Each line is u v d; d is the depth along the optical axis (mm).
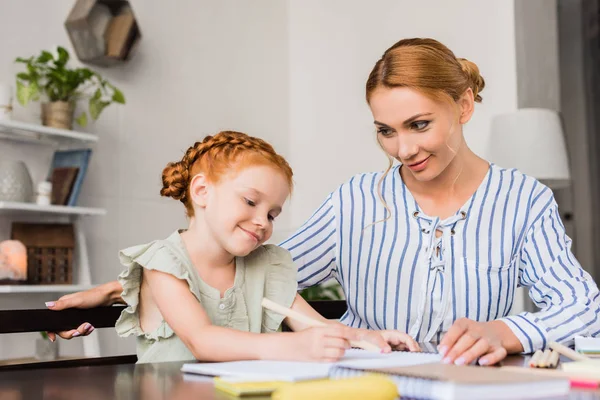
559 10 5227
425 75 1247
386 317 1475
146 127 3240
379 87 1274
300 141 3885
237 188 1055
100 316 1170
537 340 1063
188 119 3430
